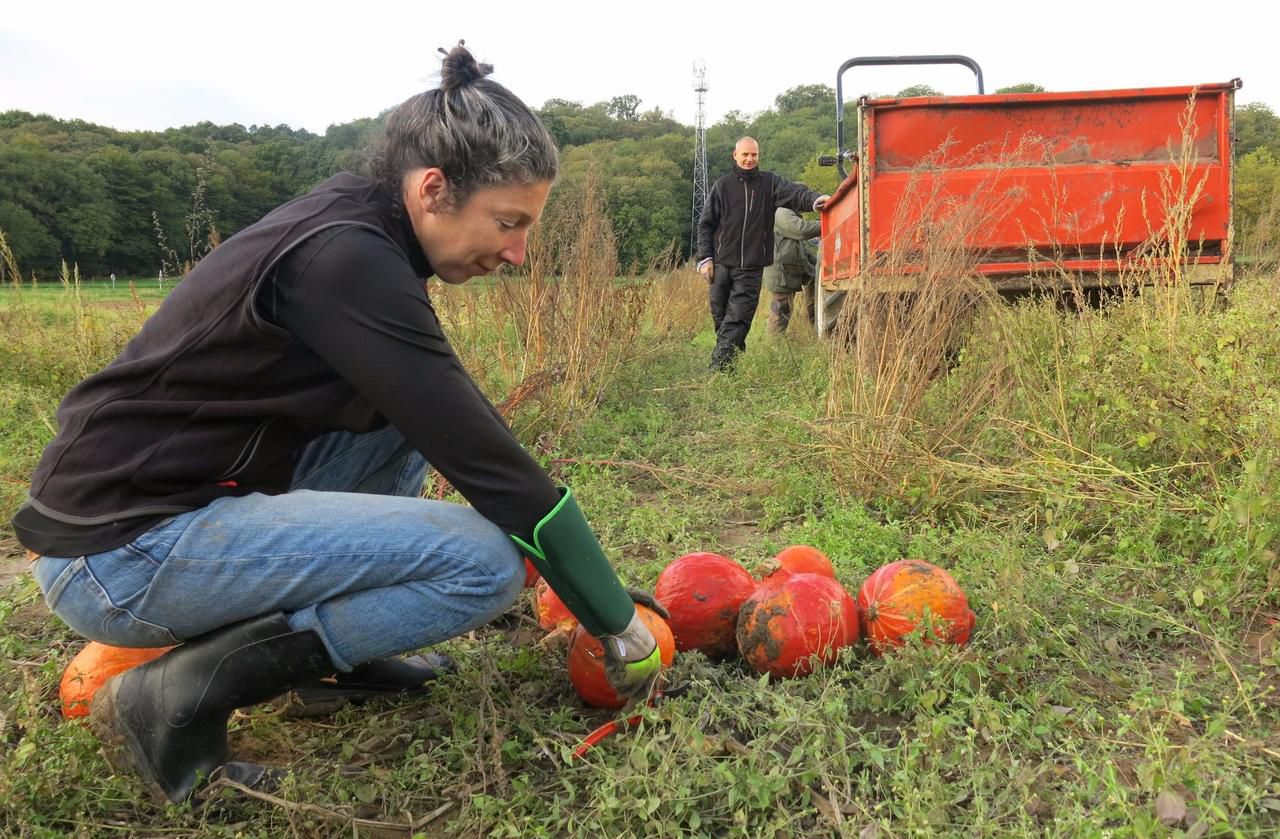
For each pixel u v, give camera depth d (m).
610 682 2.42
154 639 2.23
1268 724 2.50
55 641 3.22
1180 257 5.37
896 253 5.25
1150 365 4.19
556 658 3.01
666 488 5.41
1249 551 3.22
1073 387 4.66
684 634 2.94
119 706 2.22
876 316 5.16
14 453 5.82
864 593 2.99
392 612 2.23
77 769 2.22
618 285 8.49
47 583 2.15
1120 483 4.09
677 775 2.13
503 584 2.27
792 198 9.62
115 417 2.09
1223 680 2.70
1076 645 2.99
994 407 4.88
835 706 2.39
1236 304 5.32
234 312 2.01
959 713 2.47
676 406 8.06
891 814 2.16
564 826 2.19
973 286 5.13
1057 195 6.41
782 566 3.06
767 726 2.45
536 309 6.86
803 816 2.20
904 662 2.64
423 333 2.04
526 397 5.91
